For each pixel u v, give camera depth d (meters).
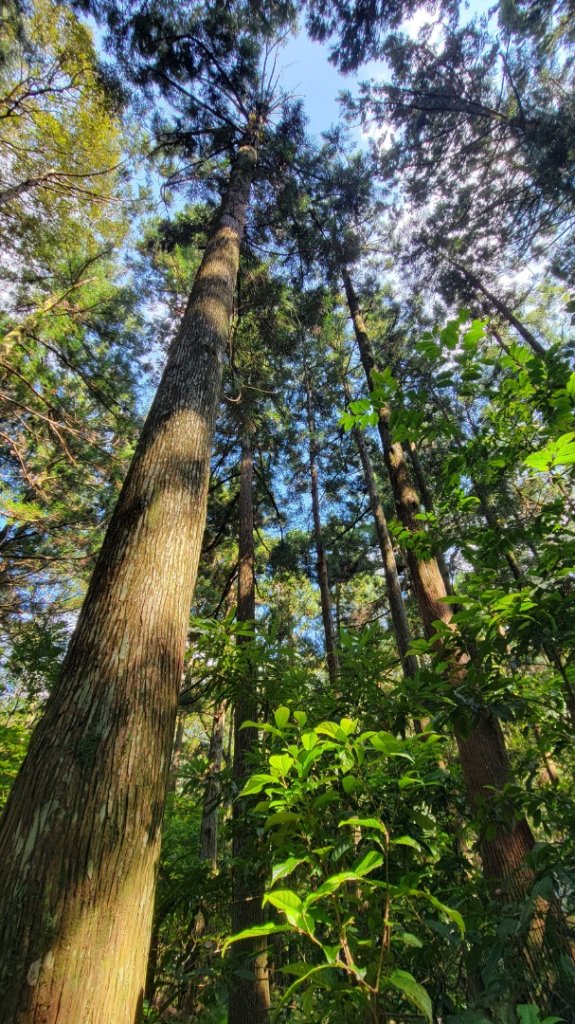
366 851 1.19
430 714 1.84
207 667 2.55
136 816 1.39
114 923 1.21
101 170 7.25
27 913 1.14
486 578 1.93
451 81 6.75
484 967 1.17
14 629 7.23
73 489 8.12
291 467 11.10
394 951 1.29
